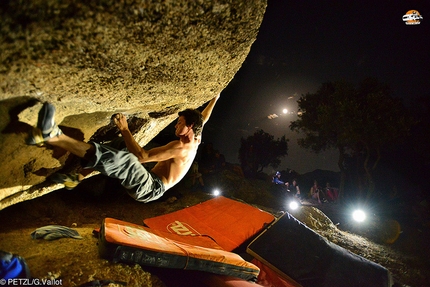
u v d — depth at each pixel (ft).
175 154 9.80
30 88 6.35
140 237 10.53
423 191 43.93
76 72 6.55
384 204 42.98
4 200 8.70
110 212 22.75
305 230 17.29
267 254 15.84
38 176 8.70
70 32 5.36
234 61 8.72
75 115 8.38
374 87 38.24
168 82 8.62
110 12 5.31
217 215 19.19
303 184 54.85
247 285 11.71
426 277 20.57
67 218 19.43
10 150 7.30
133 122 10.76
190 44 7.13
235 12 6.65
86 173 8.54
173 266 10.34
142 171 8.50
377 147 38.04
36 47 5.35
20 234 12.05
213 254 11.74
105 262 9.48
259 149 51.52
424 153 43.14
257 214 19.71
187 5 5.93
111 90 7.87
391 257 23.52
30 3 4.51
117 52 6.45
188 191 30.12
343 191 43.39
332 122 39.65
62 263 8.98
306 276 14.90
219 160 39.78
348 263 15.58
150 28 6.10
